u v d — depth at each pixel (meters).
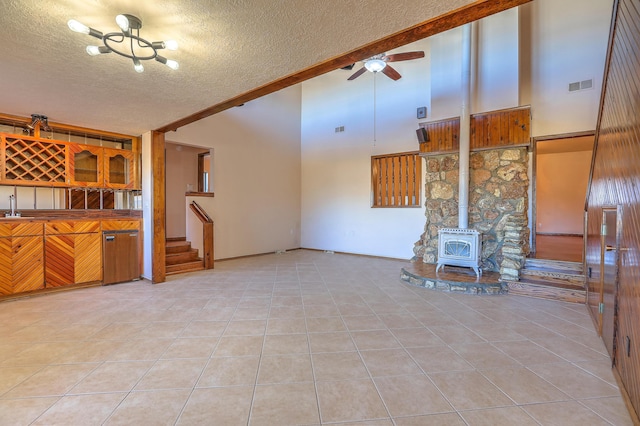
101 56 2.41
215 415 1.75
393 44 2.24
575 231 8.11
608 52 2.60
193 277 5.14
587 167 7.95
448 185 5.20
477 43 4.93
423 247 5.86
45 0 1.75
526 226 4.73
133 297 4.00
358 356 2.45
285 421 1.70
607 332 2.53
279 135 7.94
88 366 2.28
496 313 3.41
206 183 7.65
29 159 4.06
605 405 1.85
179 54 2.39
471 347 2.60
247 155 7.19
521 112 4.48
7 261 3.77
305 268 5.89
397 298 3.97
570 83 4.88
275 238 7.83
